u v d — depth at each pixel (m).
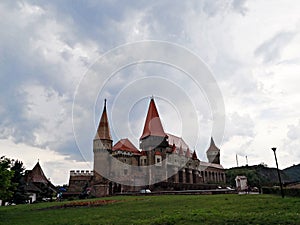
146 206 19.97
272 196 22.33
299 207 14.10
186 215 13.37
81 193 49.88
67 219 15.53
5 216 18.84
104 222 13.30
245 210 14.37
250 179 75.75
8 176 23.77
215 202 19.62
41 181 59.75
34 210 22.42
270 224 10.41
